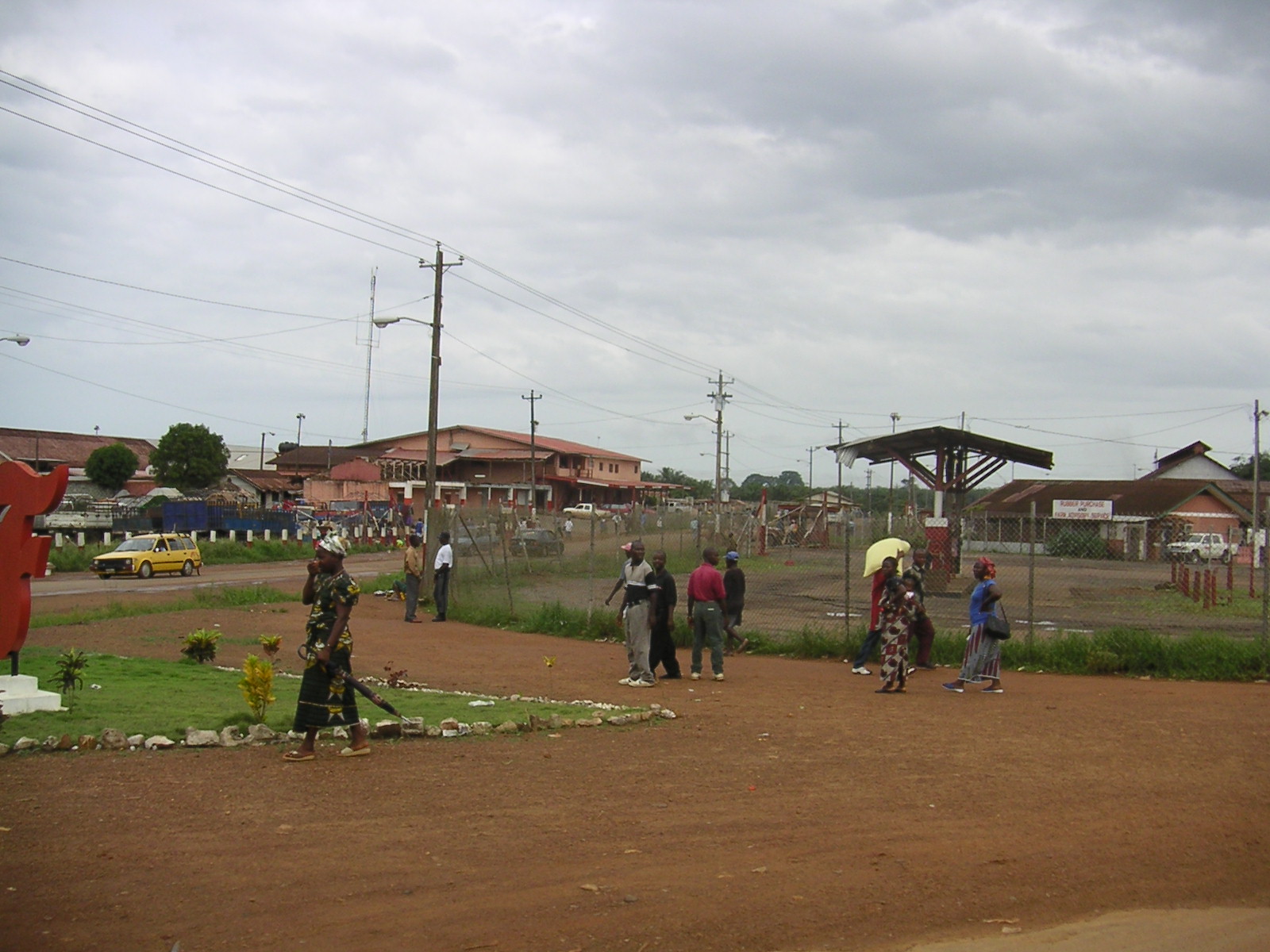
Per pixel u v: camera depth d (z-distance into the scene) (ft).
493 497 264.11
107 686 38.83
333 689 28.25
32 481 32.83
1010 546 162.20
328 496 240.73
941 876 19.95
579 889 18.92
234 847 20.75
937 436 101.96
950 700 41.50
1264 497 212.64
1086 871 20.40
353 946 16.35
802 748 31.09
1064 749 31.14
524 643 61.98
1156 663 49.47
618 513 177.27
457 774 27.02
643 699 41.55
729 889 19.03
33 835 21.17
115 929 16.76
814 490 371.15
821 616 75.00
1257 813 24.22
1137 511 190.39
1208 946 17.17
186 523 172.45
